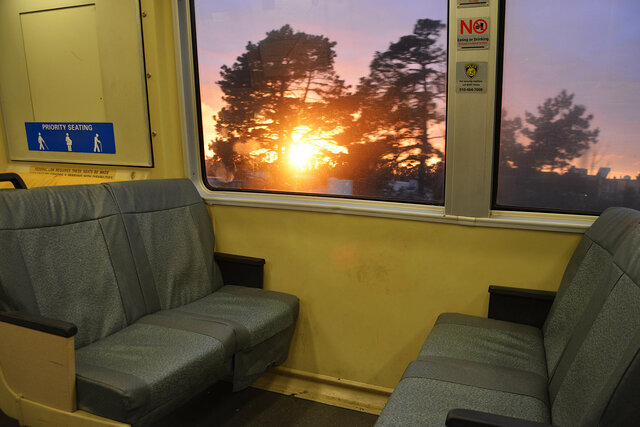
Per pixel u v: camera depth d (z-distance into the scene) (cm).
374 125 275
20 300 209
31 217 222
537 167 250
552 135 244
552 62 237
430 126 263
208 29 300
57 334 189
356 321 294
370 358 295
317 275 299
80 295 232
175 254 284
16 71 345
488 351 217
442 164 265
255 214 309
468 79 240
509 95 247
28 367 202
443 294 271
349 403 291
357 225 282
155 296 268
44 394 200
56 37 326
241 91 301
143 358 208
